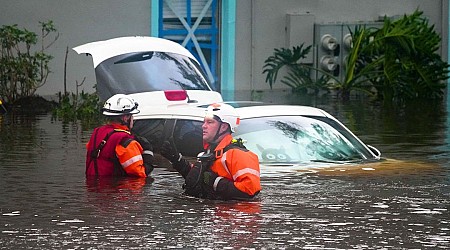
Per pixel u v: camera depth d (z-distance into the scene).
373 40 51.00
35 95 44.25
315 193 22.80
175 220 20.03
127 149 24.62
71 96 47.47
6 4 46.91
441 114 42.22
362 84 53.19
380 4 56.22
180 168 22.36
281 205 21.47
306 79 52.91
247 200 21.89
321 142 27.16
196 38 51.78
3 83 42.66
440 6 57.81
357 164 26.64
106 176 24.88
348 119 39.78
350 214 20.73
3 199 22.11
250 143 26.41
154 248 17.94
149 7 49.94
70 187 23.48
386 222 20.09
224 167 21.58
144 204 21.50
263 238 18.67
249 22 52.81
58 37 47.91
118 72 31.81
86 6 48.41
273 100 47.38
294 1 53.88
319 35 53.97
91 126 36.12
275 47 53.56
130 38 33.66
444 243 18.48
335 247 18.12
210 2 51.97
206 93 30.73
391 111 43.44
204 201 21.86
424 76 50.62
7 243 18.23
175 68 32.19
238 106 28.31
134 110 25.20
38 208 21.16
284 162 26.17
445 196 22.73
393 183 24.23
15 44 43.56
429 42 51.12
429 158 28.55
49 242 18.33
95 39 48.81
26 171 25.84
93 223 19.78
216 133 21.55
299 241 18.50
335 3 55.00
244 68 52.91
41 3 47.41
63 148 30.16
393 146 31.34
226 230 19.23
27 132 34.16
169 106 29.16
